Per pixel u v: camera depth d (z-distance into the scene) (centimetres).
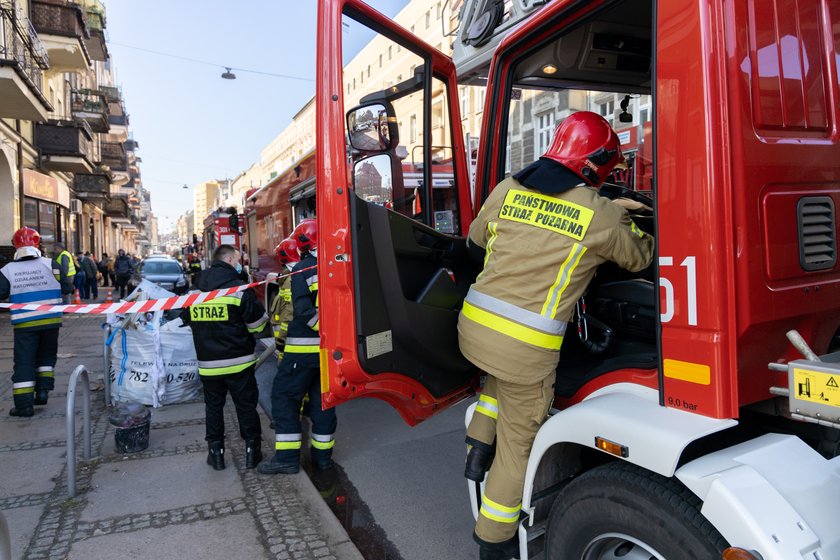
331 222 220
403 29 270
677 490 171
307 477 412
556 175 205
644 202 297
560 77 318
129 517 352
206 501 374
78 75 2669
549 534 213
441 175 317
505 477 220
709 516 154
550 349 209
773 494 154
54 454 450
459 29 340
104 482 401
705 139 167
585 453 240
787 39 183
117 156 3378
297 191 886
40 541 323
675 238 177
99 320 1270
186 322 420
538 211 209
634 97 341
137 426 454
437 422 539
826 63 196
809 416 154
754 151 171
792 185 182
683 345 176
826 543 149
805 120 188
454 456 461
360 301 221
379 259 233
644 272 257
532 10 269
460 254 285
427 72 297
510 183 225
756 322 170
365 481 418
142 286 585
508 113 295
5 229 1447
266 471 414
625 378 209
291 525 344
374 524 357
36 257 548
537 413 218
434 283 259
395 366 238
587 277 208
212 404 419
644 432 172
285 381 417
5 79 1104
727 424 167
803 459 168
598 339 271
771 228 175
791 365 158
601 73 315
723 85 166
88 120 2392
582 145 205
